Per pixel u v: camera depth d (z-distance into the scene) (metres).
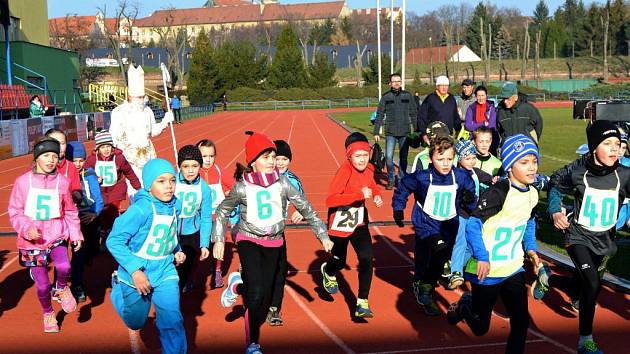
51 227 6.29
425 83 82.75
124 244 4.99
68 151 7.74
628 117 19.55
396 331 6.30
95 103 46.19
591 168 5.64
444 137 6.49
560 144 25.12
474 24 116.69
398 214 6.77
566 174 5.80
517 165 4.96
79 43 73.75
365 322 6.59
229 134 34.56
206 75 67.00
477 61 102.00
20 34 41.22
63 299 6.31
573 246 5.77
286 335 6.24
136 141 9.77
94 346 6.06
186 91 71.62
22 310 7.17
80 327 6.59
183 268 6.93
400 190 6.72
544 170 17.62
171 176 5.09
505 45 114.56
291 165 20.30
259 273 5.62
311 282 8.05
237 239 5.88
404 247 9.80
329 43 124.19
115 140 9.77
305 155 23.17
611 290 7.38
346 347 5.91
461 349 5.82
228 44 75.69
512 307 5.00
